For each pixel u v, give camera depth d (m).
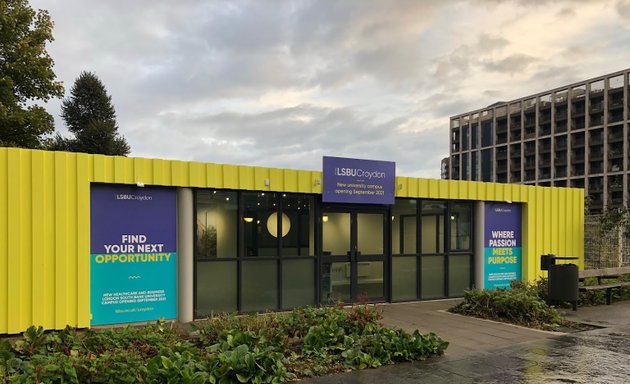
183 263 8.68
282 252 9.78
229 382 4.99
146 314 8.41
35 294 7.35
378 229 11.02
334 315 7.08
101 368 4.72
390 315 9.55
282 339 6.27
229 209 9.27
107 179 8.00
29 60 18.11
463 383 5.47
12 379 4.30
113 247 8.16
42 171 7.50
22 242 7.32
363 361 6.01
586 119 92.88
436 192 11.47
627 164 86.62
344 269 10.55
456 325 8.63
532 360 6.43
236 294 9.27
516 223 12.78
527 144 104.25
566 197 13.46
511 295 9.38
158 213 8.56
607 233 14.21
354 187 10.32
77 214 7.73
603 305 11.01
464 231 12.14
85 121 38.94
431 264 11.66
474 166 117.12
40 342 5.45
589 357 6.59
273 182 9.52
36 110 17.72
